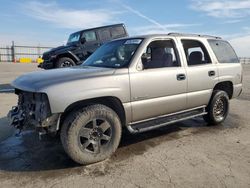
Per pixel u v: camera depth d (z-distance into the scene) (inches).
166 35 191.2
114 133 156.9
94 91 146.3
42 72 167.9
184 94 190.9
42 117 138.3
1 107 287.3
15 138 195.6
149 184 129.7
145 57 172.9
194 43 210.5
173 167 147.4
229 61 233.1
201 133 206.4
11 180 134.9
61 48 435.8
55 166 150.2
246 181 132.4
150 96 170.1
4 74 617.6
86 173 141.5
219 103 223.9
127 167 147.8
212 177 136.2
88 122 147.7
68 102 139.2
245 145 181.2
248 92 411.5
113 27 477.7
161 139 192.5
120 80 156.6
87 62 195.3
